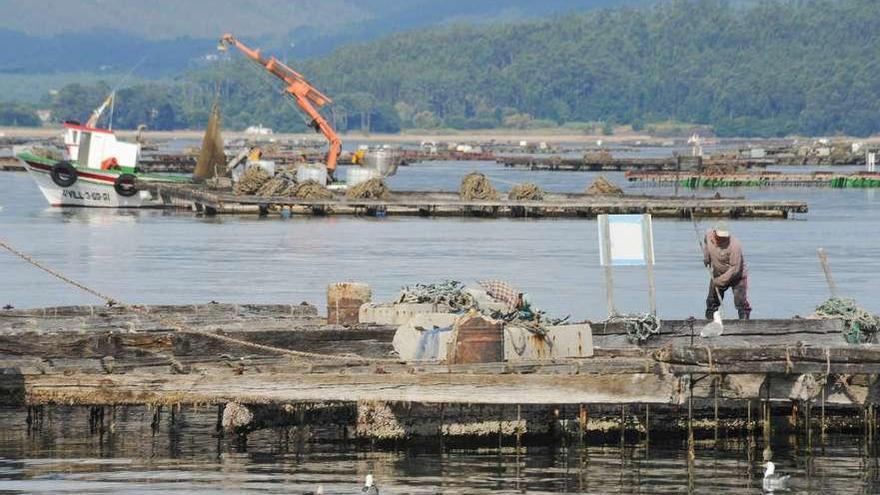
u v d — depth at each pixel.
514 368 75.44
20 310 91.69
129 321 87.75
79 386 74.75
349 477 70.81
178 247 170.75
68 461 73.12
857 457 76.25
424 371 75.19
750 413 80.94
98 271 144.25
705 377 76.31
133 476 70.31
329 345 80.19
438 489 69.00
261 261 154.88
